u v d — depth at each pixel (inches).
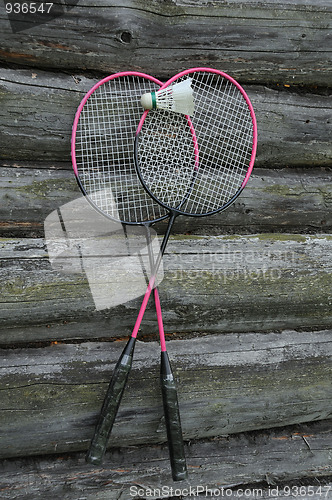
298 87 76.2
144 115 66.1
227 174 71.9
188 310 73.2
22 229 68.6
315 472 80.7
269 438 81.3
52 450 71.8
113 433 72.6
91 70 67.6
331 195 78.0
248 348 76.6
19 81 63.7
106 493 72.7
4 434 68.1
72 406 70.0
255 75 72.2
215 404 75.3
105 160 68.5
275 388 77.0
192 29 66.6
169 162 71.7
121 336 74.0
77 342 72.6
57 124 66.3
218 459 77.7
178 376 73.2
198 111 70.9
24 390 68.1
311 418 81.5
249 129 72.2
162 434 74.6
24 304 67.0
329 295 77.5
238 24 67.7
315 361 78.4
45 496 70.4
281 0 68.2
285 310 77.0
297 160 77.5
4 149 65.9
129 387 71.4
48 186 67.8
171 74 69.6
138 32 64.6
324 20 70.4
